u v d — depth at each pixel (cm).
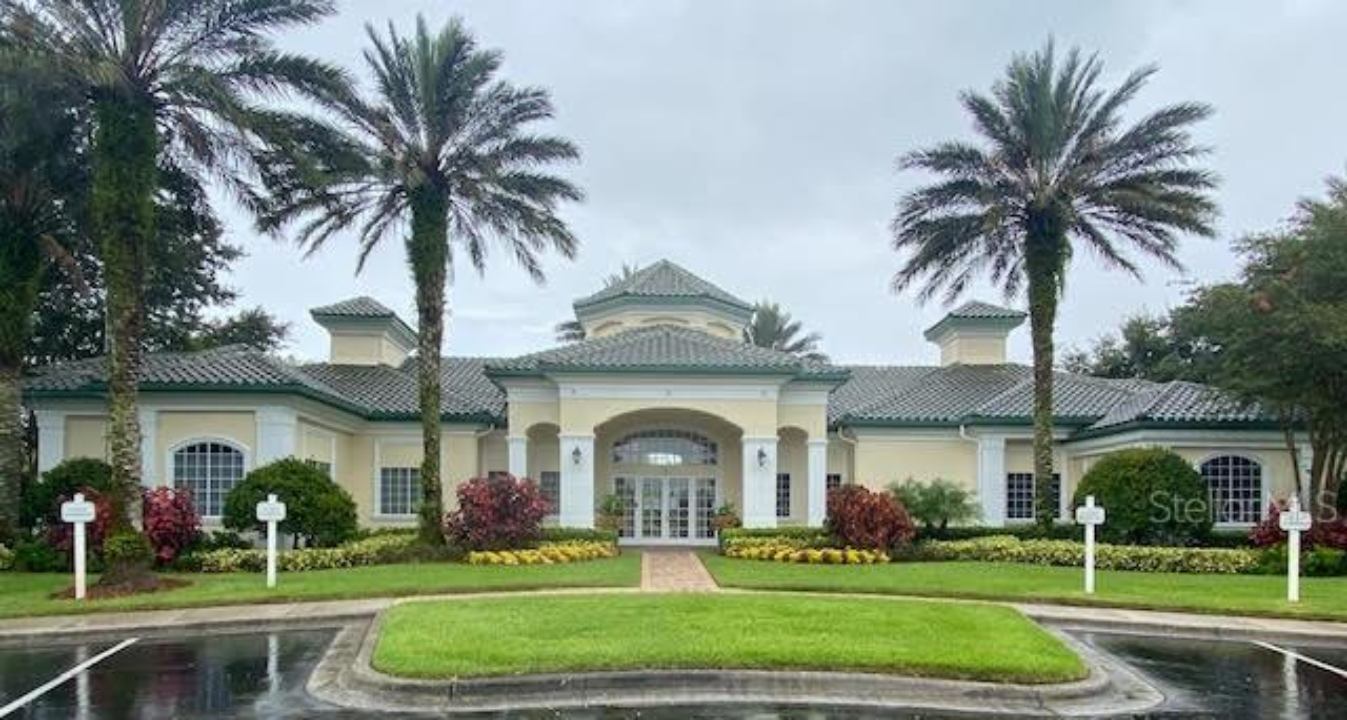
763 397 2873
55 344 3362
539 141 2533
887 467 3269
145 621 1516
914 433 3275
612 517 2977
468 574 2052
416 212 2495
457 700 1022
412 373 3562
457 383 3547
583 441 2842
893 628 1296
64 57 1750
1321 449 2486
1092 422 3131
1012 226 2680
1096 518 1830
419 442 3184
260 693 1070
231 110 1880
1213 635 1488
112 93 1862
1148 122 2503
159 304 3553
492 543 2458
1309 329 2162
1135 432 2772
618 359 2862
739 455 3209
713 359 2883
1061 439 3184
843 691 1059
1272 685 1140
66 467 2361
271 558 1855
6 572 2161
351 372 3466
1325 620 1575
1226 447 2709
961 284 2766
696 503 3206
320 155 2236
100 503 2150
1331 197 2466
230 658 1270
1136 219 2562
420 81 2433
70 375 2648
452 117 2452
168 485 2556
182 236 3045
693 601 1533
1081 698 1050
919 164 2642
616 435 3209
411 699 1023
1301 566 2181
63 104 1947
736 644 1169
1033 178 2619
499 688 1038
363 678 1058
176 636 1448
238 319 4128
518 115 2519
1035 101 2538
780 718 952
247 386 2542
